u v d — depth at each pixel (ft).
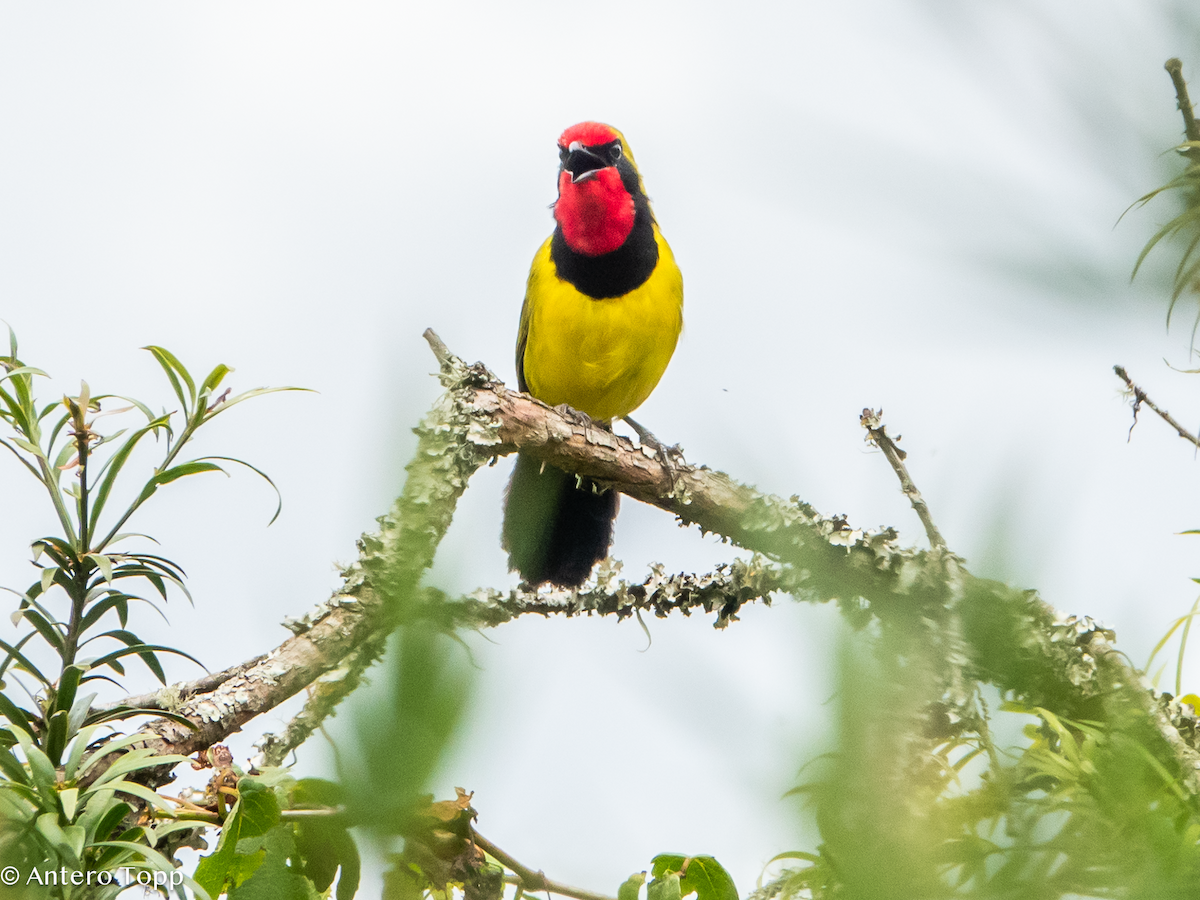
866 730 3.42
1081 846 4.74
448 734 3.13
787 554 4.24
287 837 9.95
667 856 11.27
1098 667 5.39
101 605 13.66
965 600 4.11
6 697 12.28
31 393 13.76
